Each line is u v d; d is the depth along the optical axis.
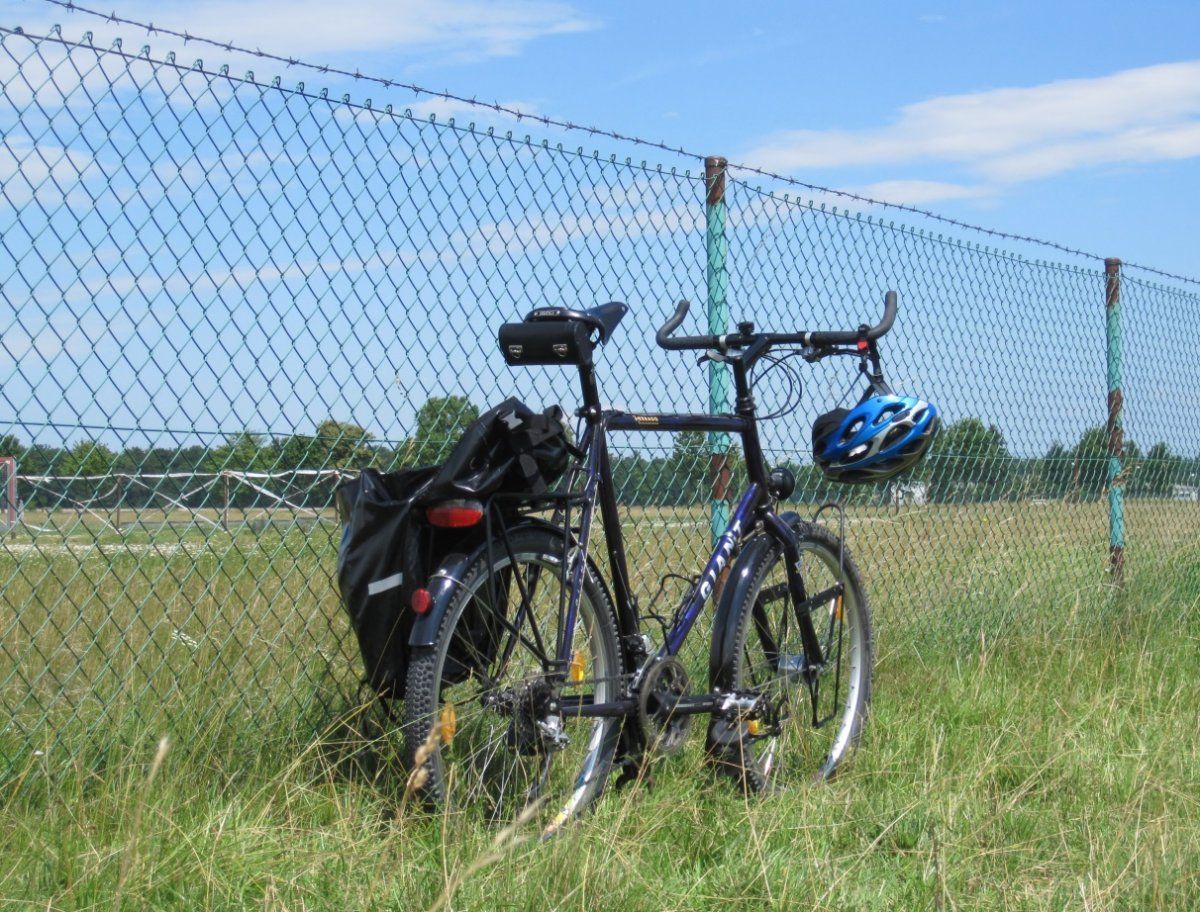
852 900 2.83
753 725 3.68
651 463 4.34
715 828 3.22
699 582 3.66
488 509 3.04
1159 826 3.15
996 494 5.99
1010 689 4.62
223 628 3.79
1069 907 2.80
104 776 3.13
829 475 3.99
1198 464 7.65
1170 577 7.07
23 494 3.04
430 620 2.96
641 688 3.36
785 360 3.97
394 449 3.68
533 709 3.11
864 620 4.18
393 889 2.66
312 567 3.64
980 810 3.40
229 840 2.81
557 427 3.21
